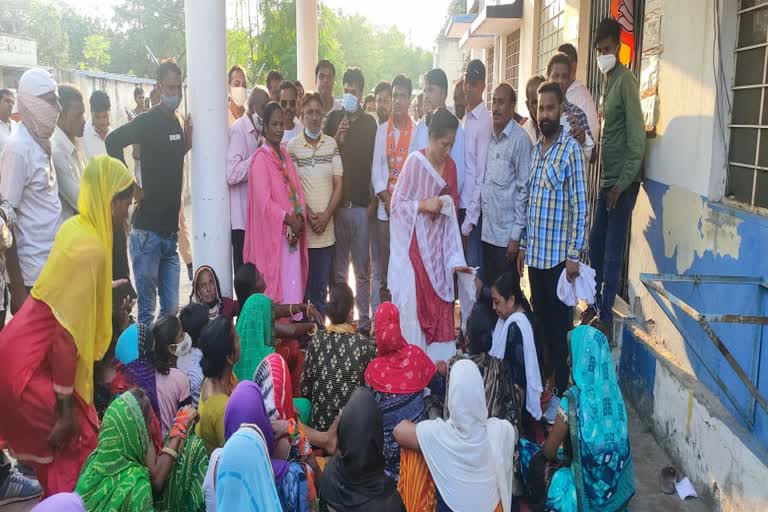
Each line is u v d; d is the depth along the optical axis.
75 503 2.41
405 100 6.15
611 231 5.50
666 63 5.20
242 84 8.34
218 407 3.40
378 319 3.91
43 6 43.97
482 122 5.76
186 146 5.67
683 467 4.38
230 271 5.80
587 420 3.39
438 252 4.89
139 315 5.82
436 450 3.06
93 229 3.62
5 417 3.58
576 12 8.18
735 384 3.88
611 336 5.76
